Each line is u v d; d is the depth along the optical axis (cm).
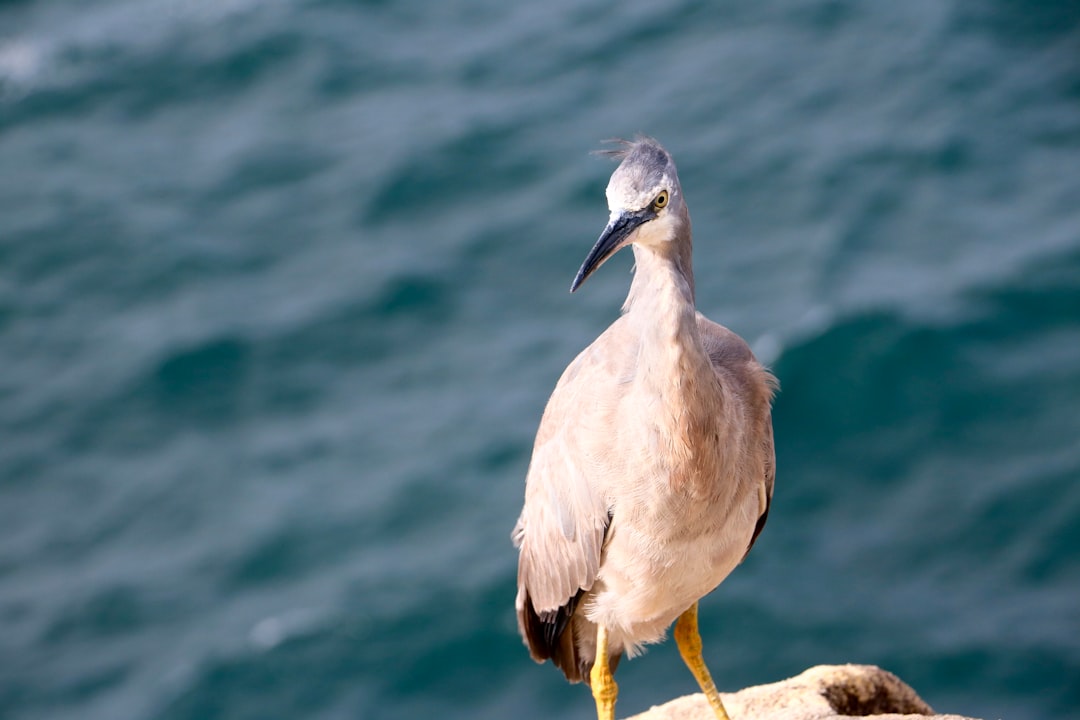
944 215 3017
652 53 3556
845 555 2408
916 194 3072
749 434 797
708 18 3628
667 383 749
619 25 3650
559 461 834
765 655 2223
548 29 3672
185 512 2616
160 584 2492
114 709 2284
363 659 2317
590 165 3216
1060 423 2580
